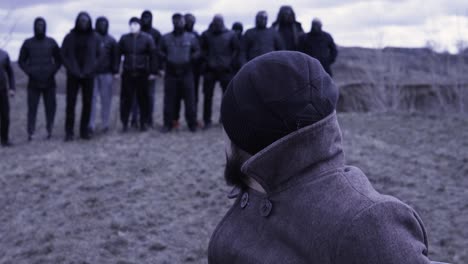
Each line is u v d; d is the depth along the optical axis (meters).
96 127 9.80
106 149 7.57
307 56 1.05
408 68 12.38
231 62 8.59
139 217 4.89
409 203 5.07
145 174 6.21
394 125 8.95
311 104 0.99
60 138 8.95
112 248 4.27
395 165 6.29
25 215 5.05
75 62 8.26
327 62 8.84
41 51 8.66
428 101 11.87
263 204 1.08
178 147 7.52
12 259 4.14
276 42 8.46
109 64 9.05
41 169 6.48
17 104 13.81
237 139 1.05
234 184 1.17
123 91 8.83
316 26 8.77
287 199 1.03
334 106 1.04
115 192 5.61
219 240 1.16
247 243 1.09
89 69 8.29
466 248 4.09
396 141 7.75
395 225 0.94
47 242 4.40
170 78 8.61
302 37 8.88
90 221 4.84
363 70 12.38
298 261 0.99
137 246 4.33
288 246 1.02
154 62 8.62
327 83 1.03
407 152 6.95
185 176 6.06
